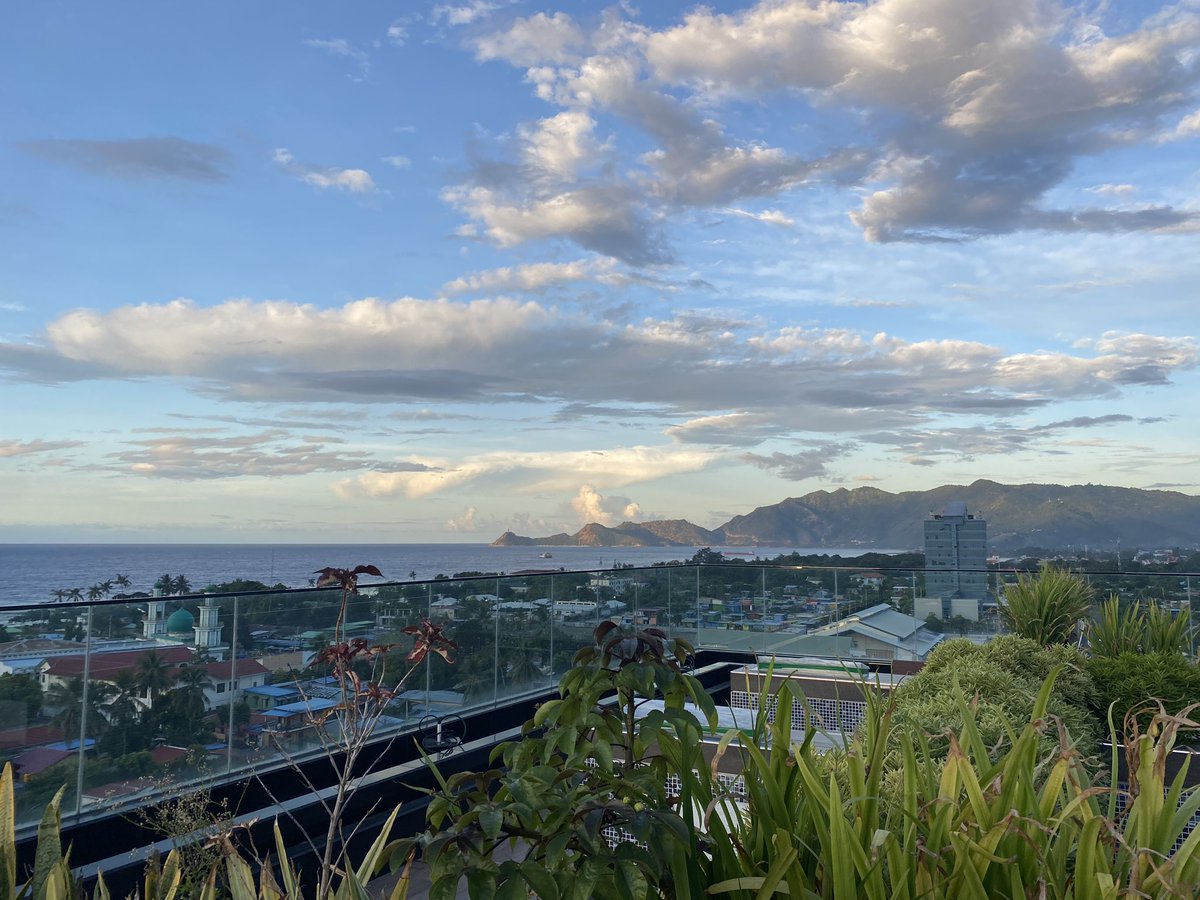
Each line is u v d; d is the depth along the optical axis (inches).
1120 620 253.8
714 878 64.7
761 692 73.9
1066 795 65.4
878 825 59.1
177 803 168.9
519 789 64.9
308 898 170.4
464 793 73.5
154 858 70.7
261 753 196.2
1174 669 186.7
